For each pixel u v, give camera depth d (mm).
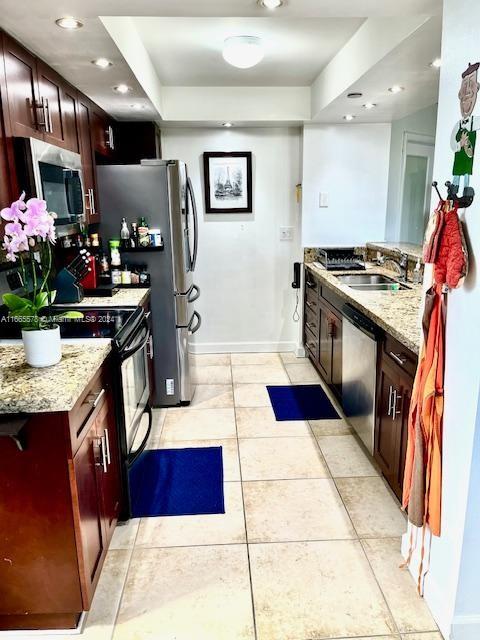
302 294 4465
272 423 3207
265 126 4246
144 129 3859
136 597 1781
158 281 3293
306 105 3945
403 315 2373
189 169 4355
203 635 1616
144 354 2770
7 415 1428
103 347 1926
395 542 2061
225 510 2295
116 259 3225
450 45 1461
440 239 1462
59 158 2166
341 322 3189
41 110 2146
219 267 4590
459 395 1471
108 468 1966
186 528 2174
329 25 2561
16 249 1604
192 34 2658
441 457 1592
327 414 3332
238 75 3535
